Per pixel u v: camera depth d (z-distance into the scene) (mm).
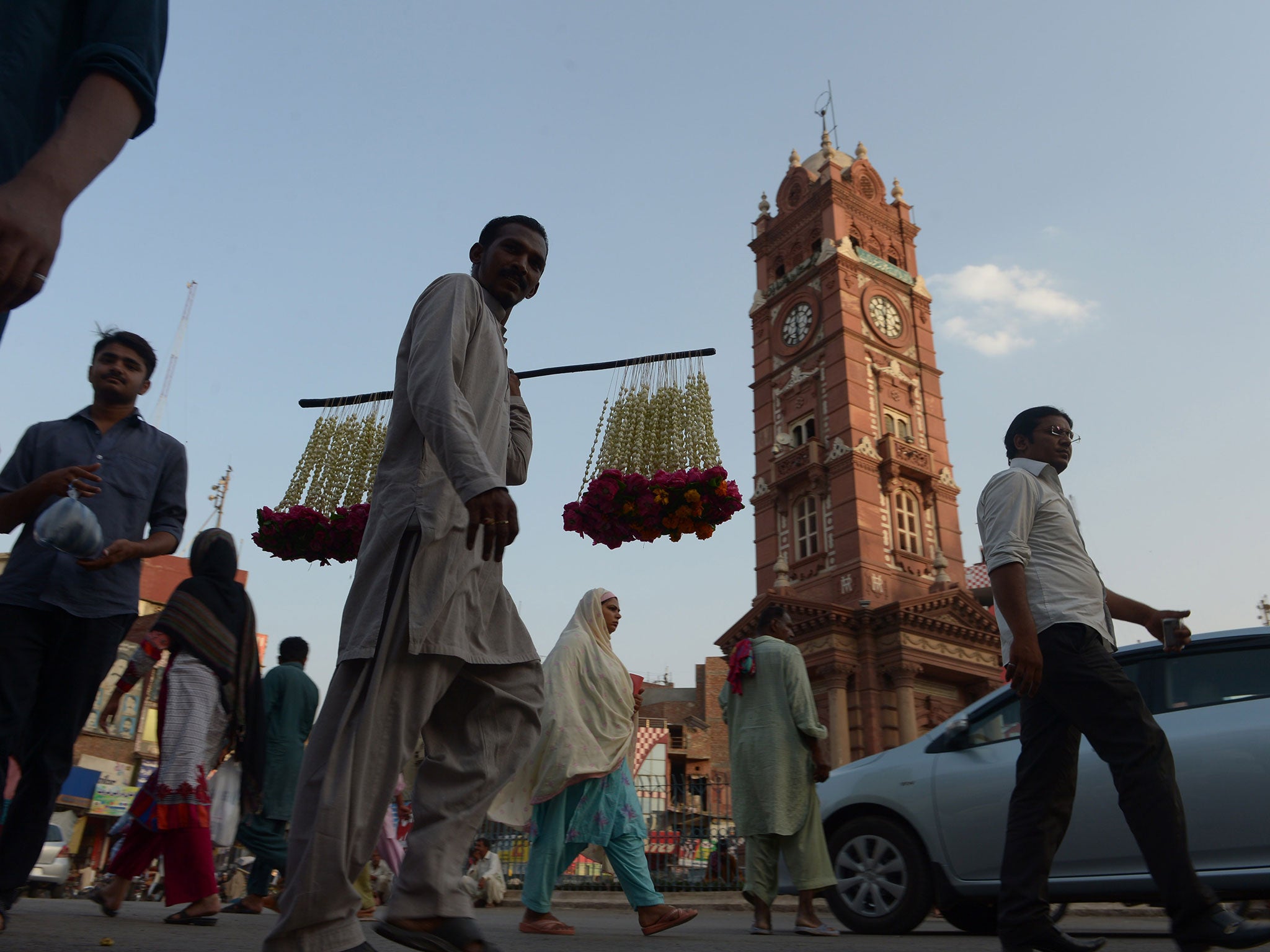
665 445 4676
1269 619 32031
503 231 2547
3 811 3262
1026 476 3480
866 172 37219
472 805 2105
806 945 4465
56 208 1178
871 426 31375
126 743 25484
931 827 5797
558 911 10258
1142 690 5375
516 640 2248
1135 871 5047
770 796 5324
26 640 3291
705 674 40250
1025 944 3104
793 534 31609
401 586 1999
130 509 3715
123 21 1387
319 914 1849
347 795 1866
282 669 6184
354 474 5098
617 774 5219
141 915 4926
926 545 30531
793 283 35438
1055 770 3234
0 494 3596
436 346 2092
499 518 1860
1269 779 4738
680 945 4258
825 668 27156
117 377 3789
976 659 28156
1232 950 2832
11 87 1292
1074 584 3311
